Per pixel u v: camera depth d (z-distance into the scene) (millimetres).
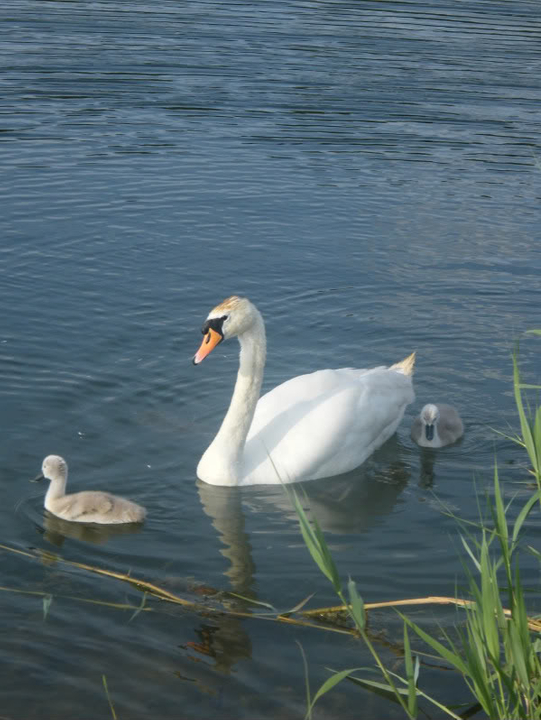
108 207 17297
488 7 32438
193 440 11102
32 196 17500
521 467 10961
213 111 22156
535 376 12820
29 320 13336
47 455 10492
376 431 11375
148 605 8164
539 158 20375
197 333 13367
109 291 14367
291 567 8898
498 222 17328
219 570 8797
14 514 9492
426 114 22641
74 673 7305
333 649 7664
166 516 9750
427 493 10477
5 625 7797
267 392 12250
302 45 26984
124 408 11562
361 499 10375
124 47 25906
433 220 17359
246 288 14789
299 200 18031
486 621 6328
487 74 25438
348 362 13086
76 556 8883
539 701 6645
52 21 27781
